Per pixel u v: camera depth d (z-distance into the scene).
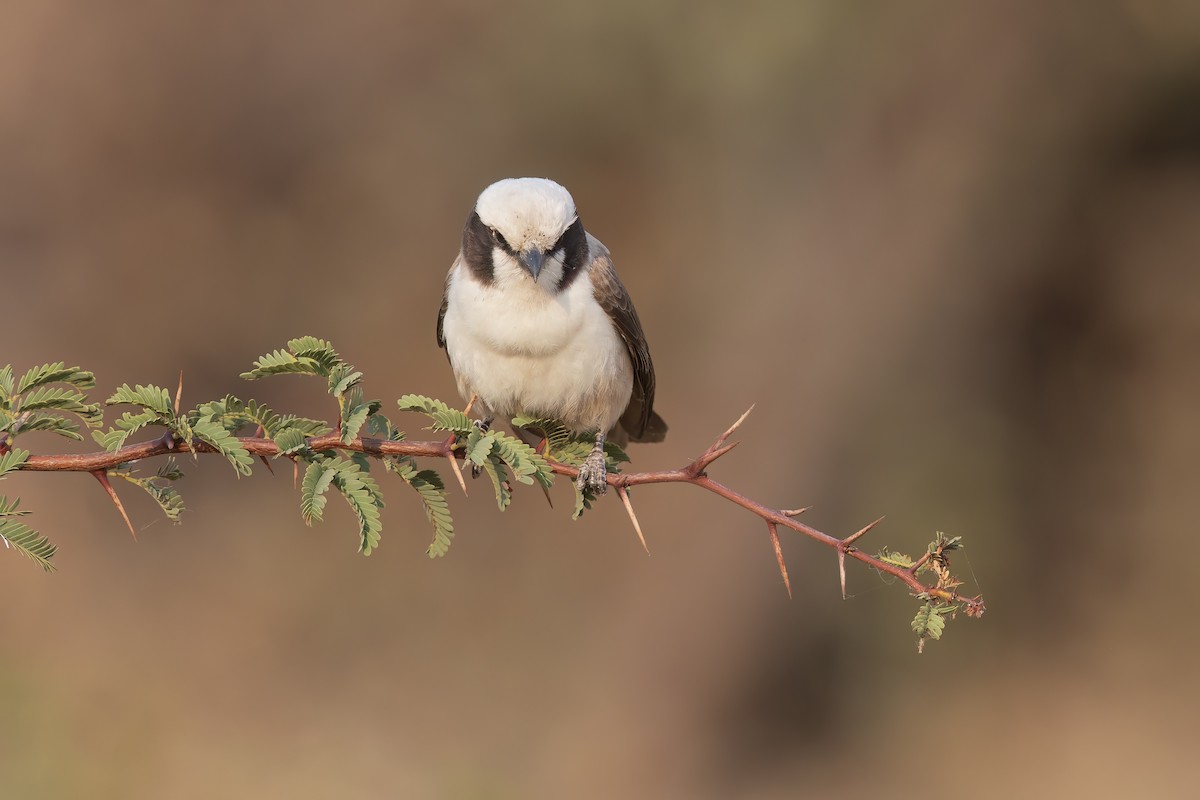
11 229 15.95
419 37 16.20
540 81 15.95
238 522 15.95
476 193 16.39
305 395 16.61
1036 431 16.00
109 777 12.01
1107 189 15.53
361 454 5.04
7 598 14.55
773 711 15.11
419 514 16.06
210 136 16.22
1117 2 14.55
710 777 14.80
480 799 13.33
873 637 15.19
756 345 15.26
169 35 15.98
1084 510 16.30
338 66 16.25
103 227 16.12
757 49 14.84
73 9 15.80
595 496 6.04
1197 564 16.14
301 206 16.50
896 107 14.70
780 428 15.04
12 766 11.62
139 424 4.77
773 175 15.38
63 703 12.60
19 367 15.76
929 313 15.02
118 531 15.53
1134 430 16.39
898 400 15.07
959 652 15.53
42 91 15.86
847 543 4.79
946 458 15.09
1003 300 15.27
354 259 16.59
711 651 15.05
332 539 15.81
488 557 15.96
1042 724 15.16
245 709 14.05
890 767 14.86
